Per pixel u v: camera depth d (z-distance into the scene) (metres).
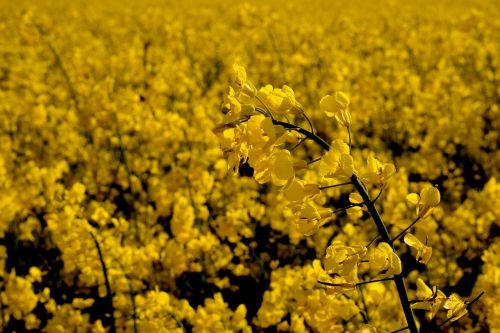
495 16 17.03
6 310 3.38
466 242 4.05
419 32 12.63
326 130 7.07
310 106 7.82
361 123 7.17
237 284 4.44
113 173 5.95
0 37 14.38
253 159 1.30
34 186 4.69
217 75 10.67
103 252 3.44
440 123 6.44
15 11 19.48
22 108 7.27
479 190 5.73
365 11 20.84
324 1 26.66
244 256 4.21
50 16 18.89
